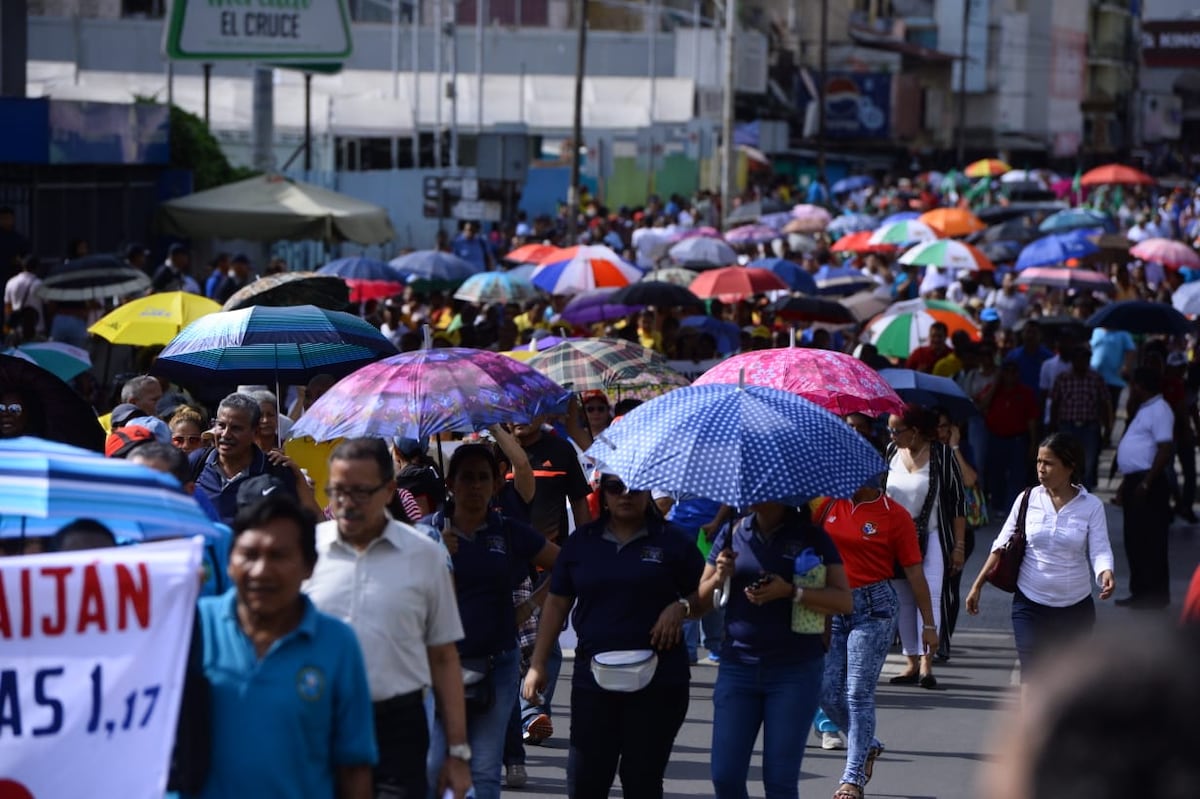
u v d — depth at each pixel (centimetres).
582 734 1881
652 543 1873
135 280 4941
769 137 14862
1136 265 8712
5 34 6694
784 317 5097
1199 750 467
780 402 1952
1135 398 3847
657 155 12069
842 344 5931
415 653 1549
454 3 11569
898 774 2448
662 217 11825
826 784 2389
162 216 6700
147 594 1309
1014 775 487
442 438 2820
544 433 2622
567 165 13662
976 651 3381
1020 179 16212
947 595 3036
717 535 1942
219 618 1356
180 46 7462
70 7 14325
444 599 1577
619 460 1880
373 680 1520
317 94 12144
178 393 3209
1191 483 4981
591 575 1866
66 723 1295
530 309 6006
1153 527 3800
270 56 7638
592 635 1866
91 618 1302
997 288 8588
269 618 1341
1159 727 472
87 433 2253
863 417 2897
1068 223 10338
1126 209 16162
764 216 10925
